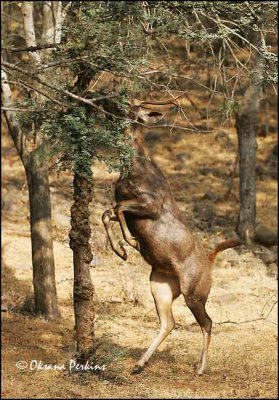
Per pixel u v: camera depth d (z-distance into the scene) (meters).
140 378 13.16
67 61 11.08
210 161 32.38
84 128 11.66
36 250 17.38
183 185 30.05
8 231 24.17
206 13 14.16
